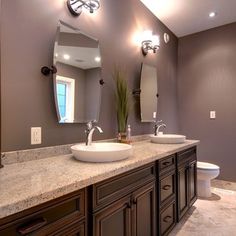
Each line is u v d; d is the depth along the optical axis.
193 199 2.44
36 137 1.36
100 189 1.05
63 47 1.54
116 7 2.13
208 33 3.40
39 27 1.39
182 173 2.14
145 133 2.65
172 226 1.91
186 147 2.17
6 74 1.21
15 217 0.69
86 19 1.76
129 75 2.32
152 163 1.58
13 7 1.25
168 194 1.84
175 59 3.58
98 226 1.03
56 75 1.47
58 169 1.10
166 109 3.25
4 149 1.20
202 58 3.45
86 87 1.73
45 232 0.78
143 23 2.61
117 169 1.13
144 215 1.46
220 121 3.28
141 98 2.51
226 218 2.26
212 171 2.74
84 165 1.20
